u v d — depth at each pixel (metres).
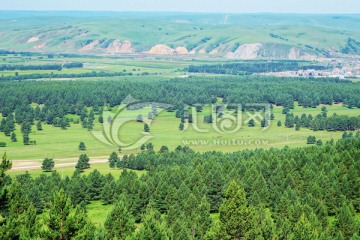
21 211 108.06
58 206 93.81
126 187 187.62
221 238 110.12
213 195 174.50
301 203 147.38
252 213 114.81
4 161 93.88
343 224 128.12
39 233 92.75
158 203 166.00
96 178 198.12
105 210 182.88
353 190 165.50
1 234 88.25
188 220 133.38
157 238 109.06
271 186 175.00
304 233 113.69
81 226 94.56
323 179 166.88
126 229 117.94
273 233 117.62
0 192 92.38
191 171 193.12
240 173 189.25
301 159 194.25
